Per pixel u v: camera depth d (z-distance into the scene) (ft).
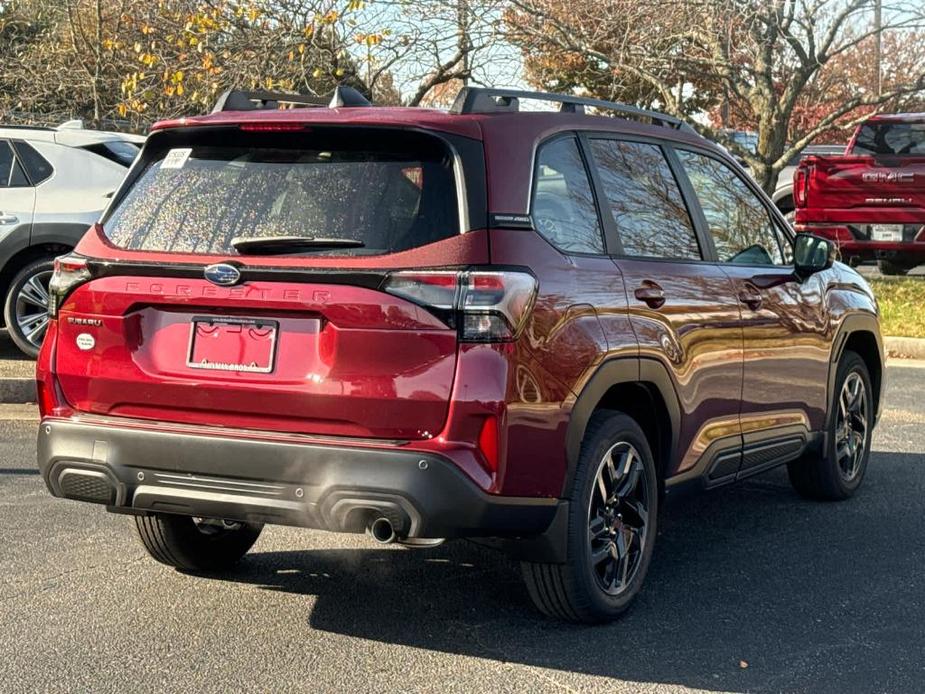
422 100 52.44
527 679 13.38
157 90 47.70
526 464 13.43
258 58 44.45
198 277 13.70
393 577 17.15
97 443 14.05
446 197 13.51
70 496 14.43
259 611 15.52
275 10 44.73
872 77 86.28
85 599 15.81
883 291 49.37
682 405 16.49
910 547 19.21
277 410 13.39
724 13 44.60
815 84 68.59
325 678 13.28
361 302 13.08
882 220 50.88
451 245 13.23
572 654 14.19
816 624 15.42
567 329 14.05
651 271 16.05
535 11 44.14
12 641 14.23
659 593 16.66
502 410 13.08
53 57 59.36
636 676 13.53
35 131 33.76
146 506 14.03
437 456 12.90
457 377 12.98
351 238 13.43
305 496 13.24
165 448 13.71
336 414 13.17
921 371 37.91
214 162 14.48
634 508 15.61
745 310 18.08
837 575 17.62
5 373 30.91
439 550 18.63
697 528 20.36
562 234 14.70
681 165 17.90
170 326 13.97
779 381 19.27
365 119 13.80
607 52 48.32
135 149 35.40
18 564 17.30
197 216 14.19
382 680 13.25
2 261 32.68
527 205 14.02
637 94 55.88
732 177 19.31
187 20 45.03
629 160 16.67
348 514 13.16
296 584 16.71
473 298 13.02
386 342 13.06
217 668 13.51
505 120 14.43
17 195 32.96
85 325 14.33
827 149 74.13
